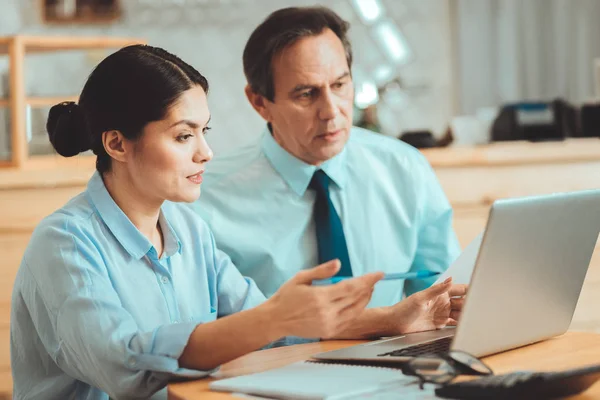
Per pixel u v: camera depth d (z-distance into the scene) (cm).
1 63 425
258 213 199
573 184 296
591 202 133
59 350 140
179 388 122
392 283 205
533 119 362
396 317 158
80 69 497
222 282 170
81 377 140
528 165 289
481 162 283
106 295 136
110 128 143
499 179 287
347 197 204
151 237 154
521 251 123
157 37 518
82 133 147
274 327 122
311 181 200
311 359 134
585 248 138
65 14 498
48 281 139
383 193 207
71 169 264
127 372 128
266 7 535
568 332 156
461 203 282
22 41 273
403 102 545
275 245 198
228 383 118
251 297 172
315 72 184
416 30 555
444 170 280
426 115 552
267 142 202
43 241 142
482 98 546
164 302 151
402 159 212
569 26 536
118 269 147
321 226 197
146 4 515
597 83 385
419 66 556
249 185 200
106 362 129
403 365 115
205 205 199
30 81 484
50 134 151
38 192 256
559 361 131
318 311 119
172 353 126
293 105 187
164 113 139
